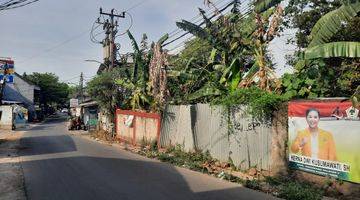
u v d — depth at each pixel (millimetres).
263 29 14383
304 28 17844
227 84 15906
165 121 20391
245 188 10688
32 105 69812
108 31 33250
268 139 12586
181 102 20109
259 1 12531
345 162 9797
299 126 11211
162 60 21453
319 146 10547
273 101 12188
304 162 11039
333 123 10133
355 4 9992
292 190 9852
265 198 9562
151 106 23406
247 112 13484
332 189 10055
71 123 42719
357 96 9500
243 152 13852
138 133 24047
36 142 25484
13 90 68125
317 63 12133
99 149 21047
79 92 71750
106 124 33375
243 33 16000
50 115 96875
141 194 9875
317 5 17141
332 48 10133
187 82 20734
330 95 12094
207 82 18453
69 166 14438
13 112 43562
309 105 10867
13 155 18203
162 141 20547
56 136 31609
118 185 10945
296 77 12750
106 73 31109
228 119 14664
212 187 10789
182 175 12695
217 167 14500
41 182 11438
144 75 24750
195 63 21344
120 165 14820
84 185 10953
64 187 10711
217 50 18203
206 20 16891
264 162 12758
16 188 10672
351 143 9648
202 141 16875
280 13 13945
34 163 15344
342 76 12523
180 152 18125
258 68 15039
